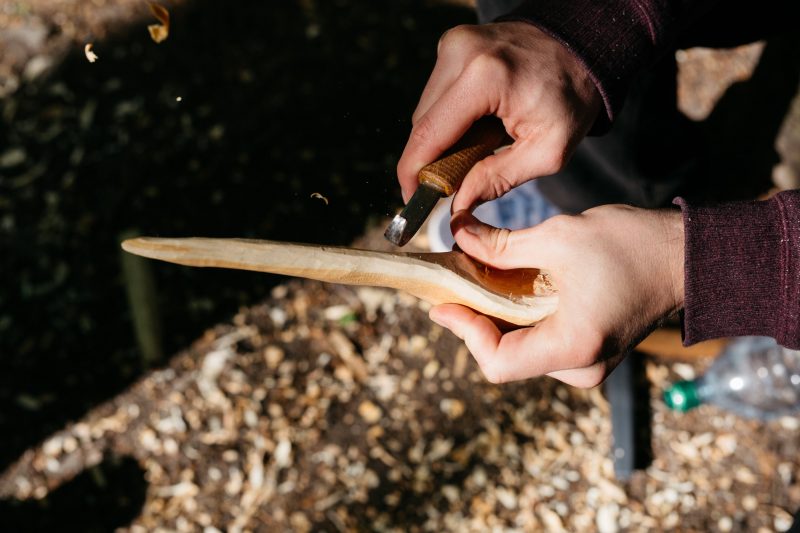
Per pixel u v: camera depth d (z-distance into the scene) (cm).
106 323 141
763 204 65
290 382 135
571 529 120
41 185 156
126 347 138
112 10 181
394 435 129
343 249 64
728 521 119
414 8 182
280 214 149
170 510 123
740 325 67
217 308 142
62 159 160
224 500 124
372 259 65
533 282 70
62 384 135
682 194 116
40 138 162
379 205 138
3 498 124
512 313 68
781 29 90
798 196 65
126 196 154
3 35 176
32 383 135
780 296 65
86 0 182
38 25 177
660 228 67
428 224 147
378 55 173
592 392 131
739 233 65
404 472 125
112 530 122
